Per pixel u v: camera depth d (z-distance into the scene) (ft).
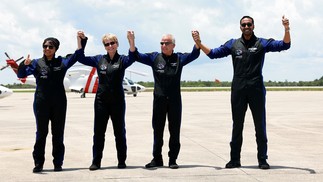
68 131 38.68
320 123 45.85
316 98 114.42
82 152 26.78
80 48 20.39
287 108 72.02
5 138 33.86
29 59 19.67
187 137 34.17
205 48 20.77
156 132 21.21
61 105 20.33
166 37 20.56
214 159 23.89
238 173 19.66
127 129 40.04
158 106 20.89
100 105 20.67
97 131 20.86
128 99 105.70
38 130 20.27
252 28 20.35
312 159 23.56
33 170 20.17
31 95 159.02
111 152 26.68
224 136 34.88
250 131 38.22
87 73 126.00
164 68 20.76
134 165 22.12
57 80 20.24
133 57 20.52
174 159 21.18
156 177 18.86
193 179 18.44
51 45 19.95
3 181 18.21
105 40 20.36
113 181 18.16
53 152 20.59
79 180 18.38
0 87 80.59
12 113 63.00
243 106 20.84
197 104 84.64
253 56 20.47
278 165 21.68
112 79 20.44
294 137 33.83
